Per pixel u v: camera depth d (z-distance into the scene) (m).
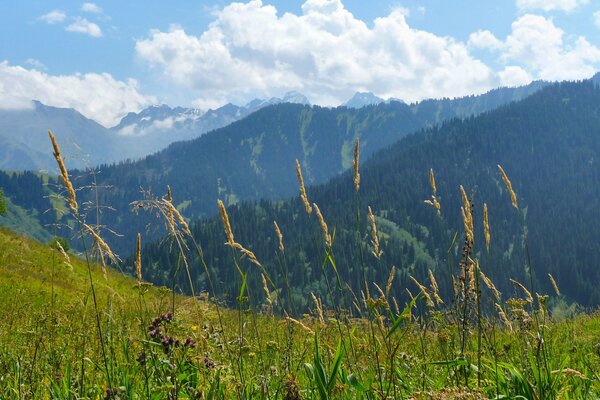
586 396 3.88
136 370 4.01
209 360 3.70
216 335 4.30
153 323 3.50
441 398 3.26
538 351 3.72
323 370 3.31
